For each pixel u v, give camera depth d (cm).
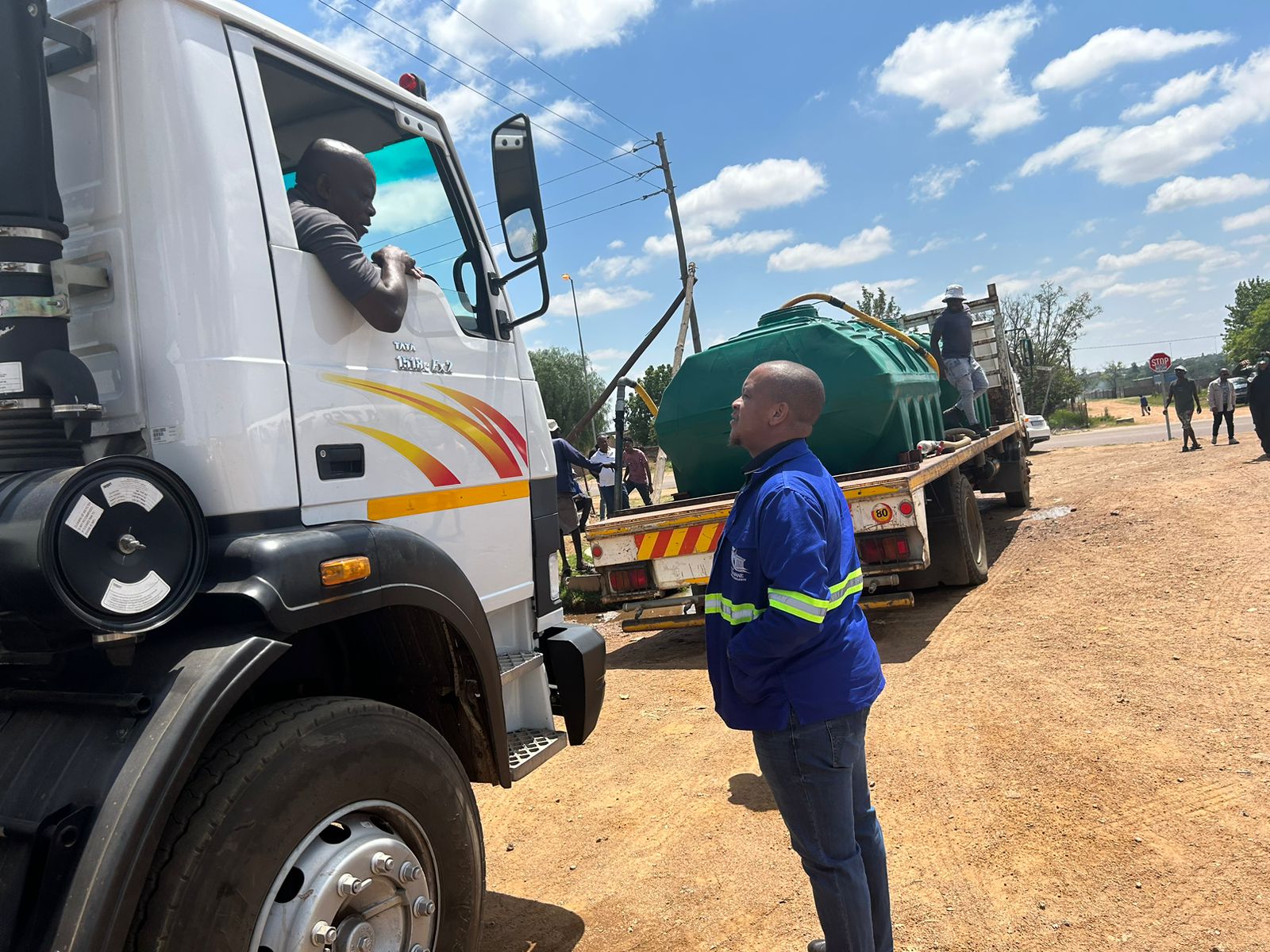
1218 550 768
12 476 194
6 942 165
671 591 689
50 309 207
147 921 173
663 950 309
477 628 272
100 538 179
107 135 228
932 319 1368
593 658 347
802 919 316
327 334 253
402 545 246
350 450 255
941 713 492
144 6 225
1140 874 316
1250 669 492
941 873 334
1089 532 945
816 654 243
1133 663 529
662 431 779
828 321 759
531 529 347
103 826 170
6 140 202
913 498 605
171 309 220
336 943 202
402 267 279
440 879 238
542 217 316
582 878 368
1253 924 280
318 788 203
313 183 277
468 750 289
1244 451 1570
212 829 182
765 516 242
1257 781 368
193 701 183
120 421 224
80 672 201
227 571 207
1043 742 436
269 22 254
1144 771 391
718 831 393
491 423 324
